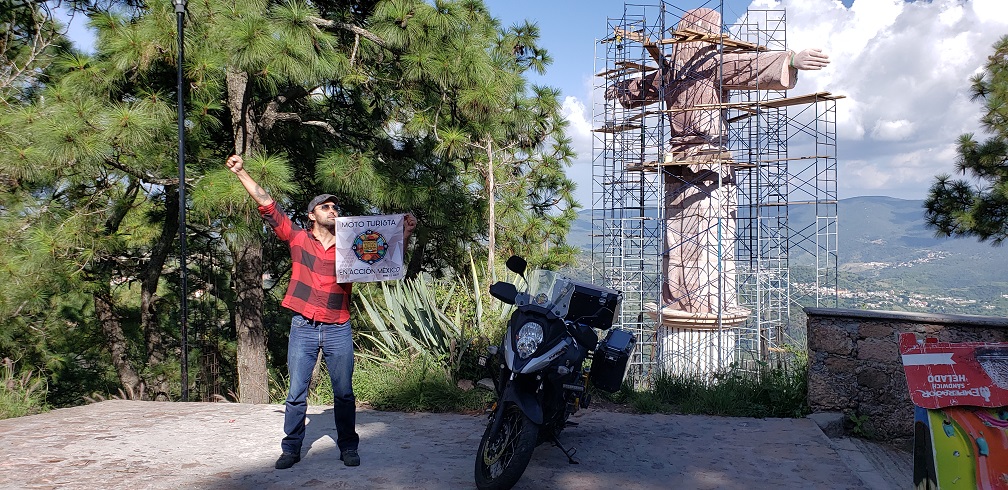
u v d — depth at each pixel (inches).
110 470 170.4
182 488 157.6
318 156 473.4
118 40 329.1
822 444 197.6
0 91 352.5
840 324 227.6
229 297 653.3
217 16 323.6
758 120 684.7
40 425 216.1
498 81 385.1
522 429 150.0
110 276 514.0
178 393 609.6
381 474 167.9
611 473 171.2
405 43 365.4
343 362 171.2
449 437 203.3
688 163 649.6
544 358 152.8
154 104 335.9
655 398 250.1
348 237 165.8
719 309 631.8
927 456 129.8
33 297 338.3
